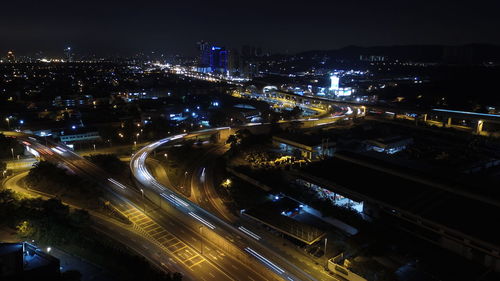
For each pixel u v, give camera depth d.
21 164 193.75
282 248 117.06
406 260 107.44
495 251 98.31
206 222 129.12
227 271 104.69
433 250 110.75
